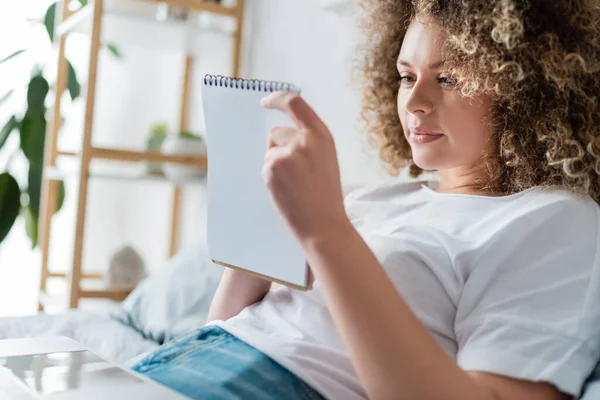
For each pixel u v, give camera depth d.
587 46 0.79
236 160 0.66
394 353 0.56
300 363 0.69
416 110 0.81
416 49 0.81
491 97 0.80
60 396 0.56
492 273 0.70
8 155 2.72
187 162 2.12
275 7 2.13
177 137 2.14
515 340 0.64
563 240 0.71
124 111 2.94
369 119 1.17
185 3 2.10
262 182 0.64
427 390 0.55
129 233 3.03
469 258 0.72
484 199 0.79
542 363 0.62
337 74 1.75
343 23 1.72
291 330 0.74
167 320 1.34
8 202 2.45
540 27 0.78
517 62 0.78
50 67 2.62
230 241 0.70
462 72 0.77
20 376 0.62
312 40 1.89
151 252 2.87
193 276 1.43
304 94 1.92
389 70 1.10
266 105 0.60
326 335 0.73
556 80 0.77
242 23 2.24
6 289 2.80
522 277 0.69
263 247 0.66
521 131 0.81
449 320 0.73
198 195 2.56
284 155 0.58
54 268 2.91
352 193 1.00
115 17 2.04
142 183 2.97
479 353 0.64
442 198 0.84
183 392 0.65
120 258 2.13
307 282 0.63
